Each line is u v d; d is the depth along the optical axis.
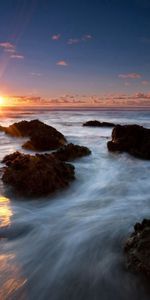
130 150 15.51
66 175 10.39
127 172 12.41
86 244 6.19
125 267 5.10
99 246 6.08
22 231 6.81
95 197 9.26
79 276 5.07
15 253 5.82
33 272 5.16
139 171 12.58
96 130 30.52
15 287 4.75
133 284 4.74
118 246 6.04
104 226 6.98
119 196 9.37
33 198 8.86
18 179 9.38
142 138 15.97
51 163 10.16
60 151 14.45
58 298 4.55
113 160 14.60
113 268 5.21
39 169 9.41
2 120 46.75
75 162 14.08
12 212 7.83
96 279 4.97
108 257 5.61
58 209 8.18
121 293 4.62
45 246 6.12
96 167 13.19
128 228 6.84
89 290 4.71
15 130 24.48
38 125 24.17
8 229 6.85
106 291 4.68
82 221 7.32
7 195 8.98
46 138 17.69
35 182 9.08
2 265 5.36
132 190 10.02
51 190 9.13
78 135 25.52
